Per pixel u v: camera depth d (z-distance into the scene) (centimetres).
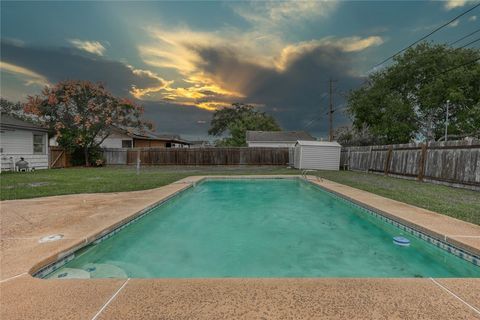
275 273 332
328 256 385
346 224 553
